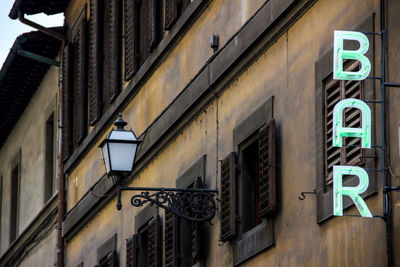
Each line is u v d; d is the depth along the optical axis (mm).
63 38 38656
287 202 20469
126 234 30906
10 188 48938
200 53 25578
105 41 33969
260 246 21391
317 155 19281
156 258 27266
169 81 27734
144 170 29703
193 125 25844
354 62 18422
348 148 18250
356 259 17703
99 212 34031
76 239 36844
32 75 42812
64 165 38469
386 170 16891
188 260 25703
